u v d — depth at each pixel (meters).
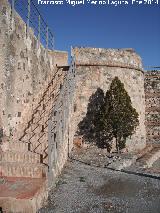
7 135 10.96
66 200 8.79
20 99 12.27
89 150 16.48
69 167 12.51
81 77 17.77
